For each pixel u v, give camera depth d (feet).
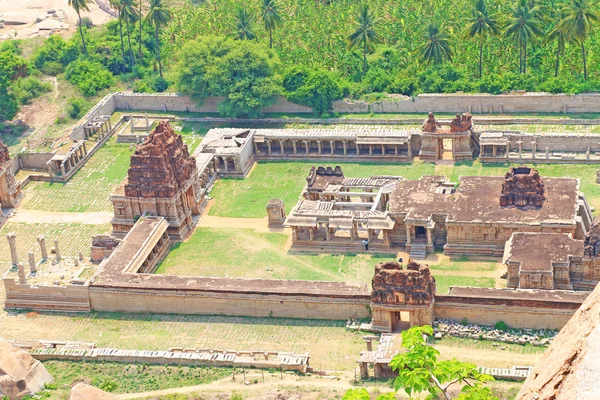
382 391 639.35
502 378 646.33
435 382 341.62
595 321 196.24
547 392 197.98
